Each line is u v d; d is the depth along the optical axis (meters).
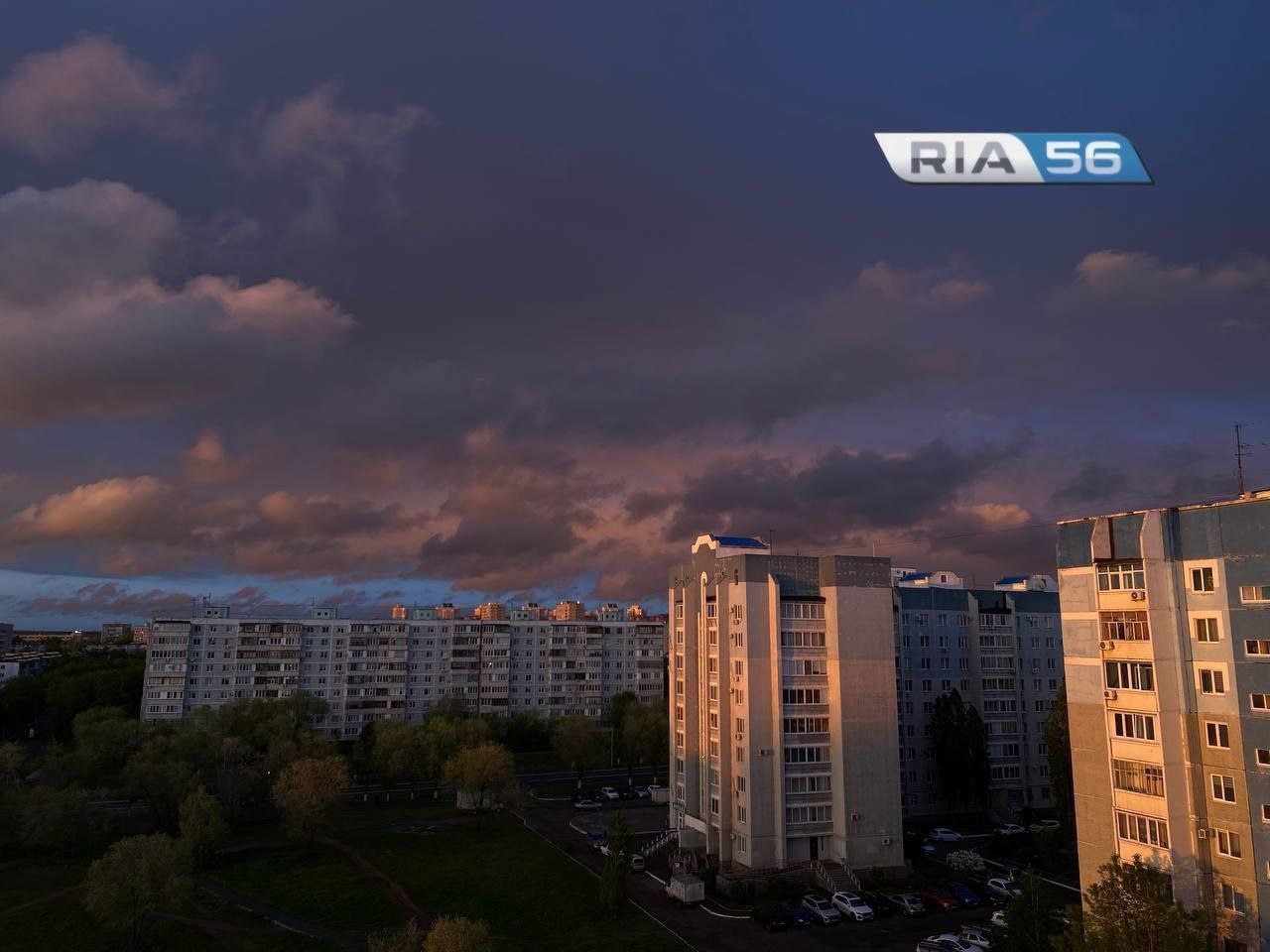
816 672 98.25
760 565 98.69
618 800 142.12
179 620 189.25
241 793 125.62
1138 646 55.19
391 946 69.44
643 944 76.56
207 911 91.56
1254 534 50.50
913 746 122.81
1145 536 55.25
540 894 93.06
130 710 198.88
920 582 147.00
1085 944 47.69
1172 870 51.66
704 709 105.62
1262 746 49.06
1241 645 50.62
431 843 113.81
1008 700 127.38
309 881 99.94
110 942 84.25
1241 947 49.25
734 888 89.00
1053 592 135.00
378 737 151.75
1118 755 56.16
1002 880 89.25
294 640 195.38
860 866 93.62
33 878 101.25
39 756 166.12
